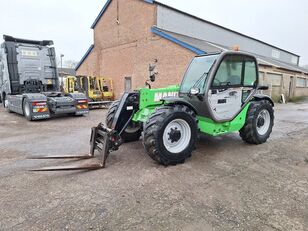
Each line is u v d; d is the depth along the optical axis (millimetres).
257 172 3549
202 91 4105
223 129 4477
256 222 2348
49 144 5062
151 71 4520
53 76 9938
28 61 9273
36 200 2729
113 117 4383
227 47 16672
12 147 4844
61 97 8992
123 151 4473
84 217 2406
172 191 2943
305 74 23188
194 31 16266
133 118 4414
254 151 4531
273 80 16969
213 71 4059
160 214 2461
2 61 9523
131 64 15711
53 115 9266
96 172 3518
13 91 9242
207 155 4281
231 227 2266
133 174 3441
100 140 4070
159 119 3602
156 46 13781
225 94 4312
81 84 12711
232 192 2934
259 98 5062
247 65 4637
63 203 2666
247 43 22031
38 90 9547
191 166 3760
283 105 14602
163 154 3637
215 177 3359
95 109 12102
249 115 4773
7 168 3686
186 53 12141
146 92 4277
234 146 4836
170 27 14766
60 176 3381
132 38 15438
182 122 3859
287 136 5746
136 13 14922
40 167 3707
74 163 3863
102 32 18031
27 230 2205
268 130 5145
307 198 2807
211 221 2357
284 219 2396
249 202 2709
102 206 2604
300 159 4117
